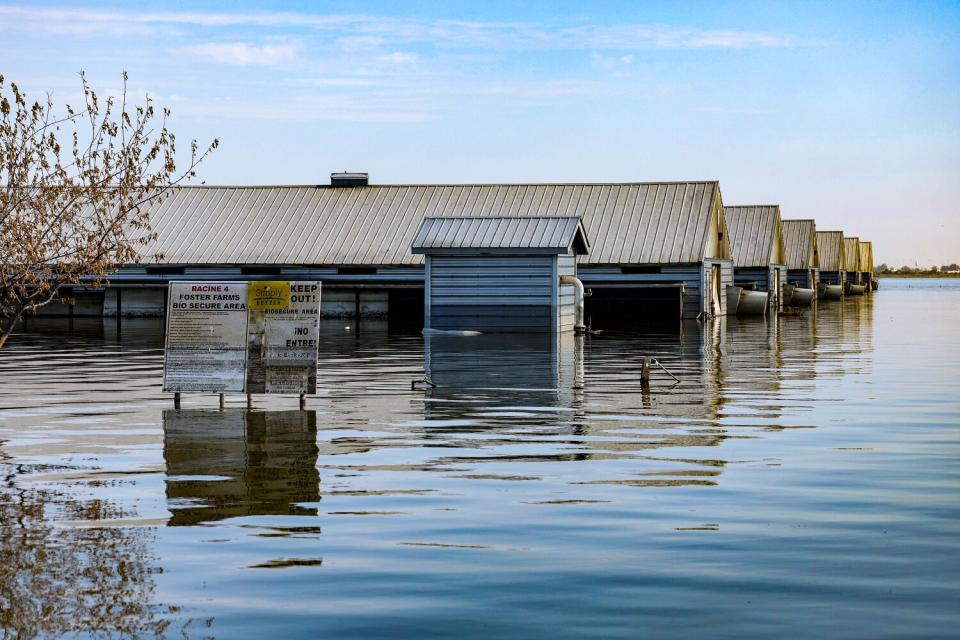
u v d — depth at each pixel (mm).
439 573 8117
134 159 14789
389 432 14789
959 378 22547
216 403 17953
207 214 55375
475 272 39156
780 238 69625
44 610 7328
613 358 27609
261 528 9445
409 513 9977
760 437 14391
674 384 21312
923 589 7738
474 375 22969
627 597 7562
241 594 7648
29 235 14078
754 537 9117
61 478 11602
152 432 14758
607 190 55875
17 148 14281
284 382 17359
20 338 36375
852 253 111500
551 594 7633
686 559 8477
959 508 10180
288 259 52469
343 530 9359
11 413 16688
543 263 38594
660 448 13508
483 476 11695
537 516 9844
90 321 48438
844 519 9750
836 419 16188
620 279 51062
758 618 7148
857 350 31141
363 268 52156
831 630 6934
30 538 9109
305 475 11758
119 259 14750
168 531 9344
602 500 10500
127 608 7363
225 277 52406
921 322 48781
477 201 56188
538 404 17938
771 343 34125
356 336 37562
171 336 17406
